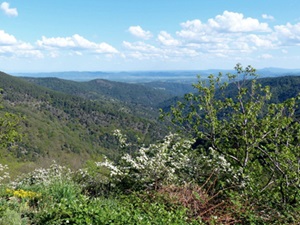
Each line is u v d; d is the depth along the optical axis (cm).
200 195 727
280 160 936
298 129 1022
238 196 737
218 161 967
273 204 784
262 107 1052
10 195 700
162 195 752
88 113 13075
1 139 2244
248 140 990
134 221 549
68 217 548
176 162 973
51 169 1038
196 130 1046
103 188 927
